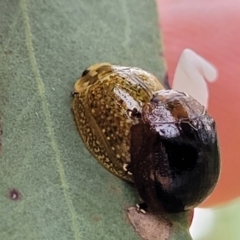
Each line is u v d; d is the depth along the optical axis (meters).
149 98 0.09
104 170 0.09
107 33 0.10
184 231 0.09
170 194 0.09
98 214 0.09
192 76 0.10
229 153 0.10
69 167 0.09
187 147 0.09
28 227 0.08
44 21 0.09
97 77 0.09
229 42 0.10
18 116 0.09
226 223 0.11
